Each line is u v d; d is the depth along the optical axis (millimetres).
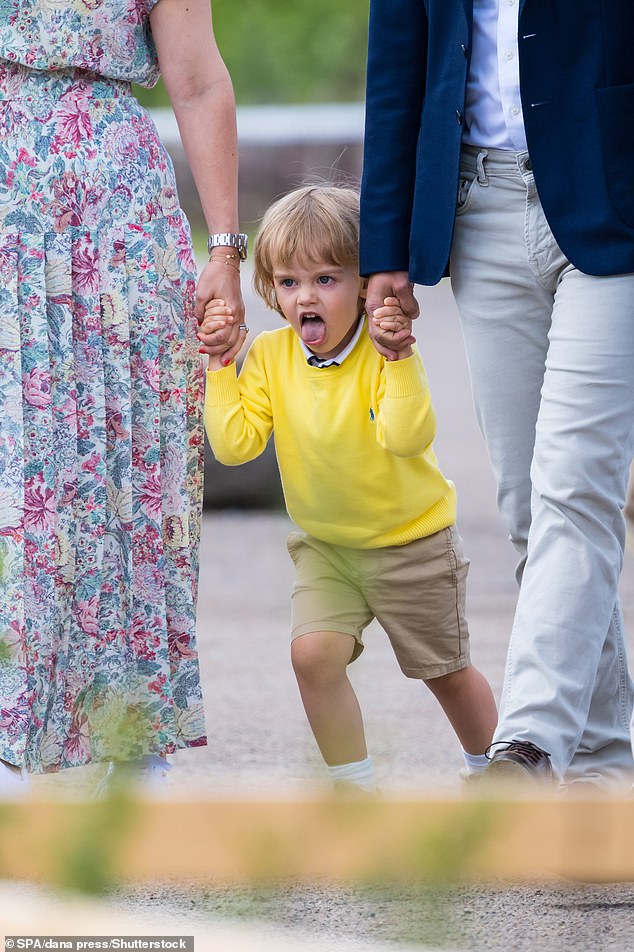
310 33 97062
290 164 33625
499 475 13375
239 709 17422
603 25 11945
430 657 13852
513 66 12258
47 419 12477
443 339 53406
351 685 13742
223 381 13500
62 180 12422
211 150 13227
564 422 12078
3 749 12227
